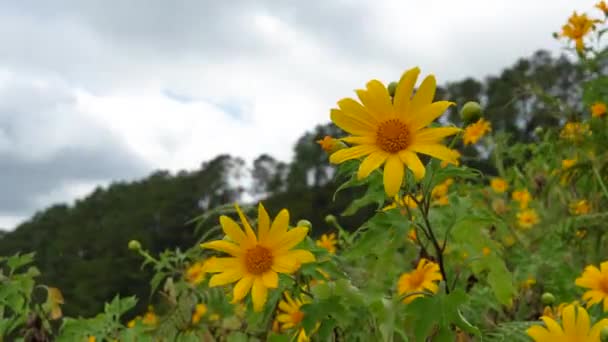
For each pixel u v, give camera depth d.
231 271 0.75
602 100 1.67
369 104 0.72
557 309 1.07
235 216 0.91
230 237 0.76
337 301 0.75
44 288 1.15
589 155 1.59
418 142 0.70
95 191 22.28
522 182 1.99
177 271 1.24
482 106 0.76
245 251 0.75
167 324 1.12
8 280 1.12
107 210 20.56
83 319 1.16
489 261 0.81
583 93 1.71
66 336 1.14
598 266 1.28
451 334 0.67
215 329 1.09
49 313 1.14
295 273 0.79
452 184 1.79
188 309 1.12
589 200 1.59
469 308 0.97
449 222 0.80
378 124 0.72
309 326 0.75
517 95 1.88
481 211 0.82
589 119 1.64
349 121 0.72
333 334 0.83
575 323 0.63
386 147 0.70
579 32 1.72
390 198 0.74
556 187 1.69
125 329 1.16
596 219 1.29
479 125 2.03
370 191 0.74
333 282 0.77
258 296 0.72
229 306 1.08
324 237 1.25
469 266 0.94
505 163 2.29
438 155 0.68
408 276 0.92
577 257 1.31
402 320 0.74
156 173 22.06
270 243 0.75
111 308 1.18
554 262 1.23
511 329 0.75
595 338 0.62
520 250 1.29
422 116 0.70
